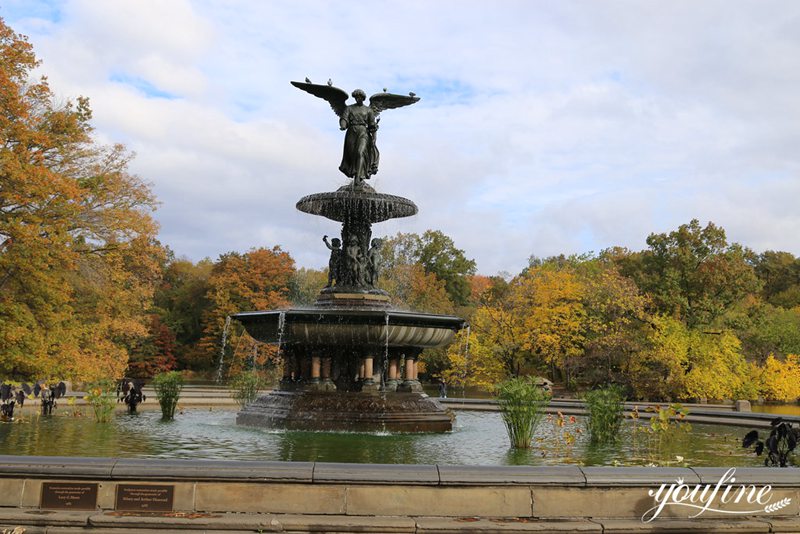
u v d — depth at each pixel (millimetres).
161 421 16703
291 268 68000
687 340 42719
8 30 28031
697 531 6289
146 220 34219
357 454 11070
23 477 6348
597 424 12930
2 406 16047
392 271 63344
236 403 23969
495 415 21547
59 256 28297
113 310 36719
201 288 73312
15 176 25406
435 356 51562
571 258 72375
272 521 6055
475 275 86750
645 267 50562
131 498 6293
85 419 16656
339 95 17188
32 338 27688
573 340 46562
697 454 11812
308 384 15859
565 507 6418
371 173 17656
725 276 45750
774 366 46312
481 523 6168
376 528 6066
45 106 31156
